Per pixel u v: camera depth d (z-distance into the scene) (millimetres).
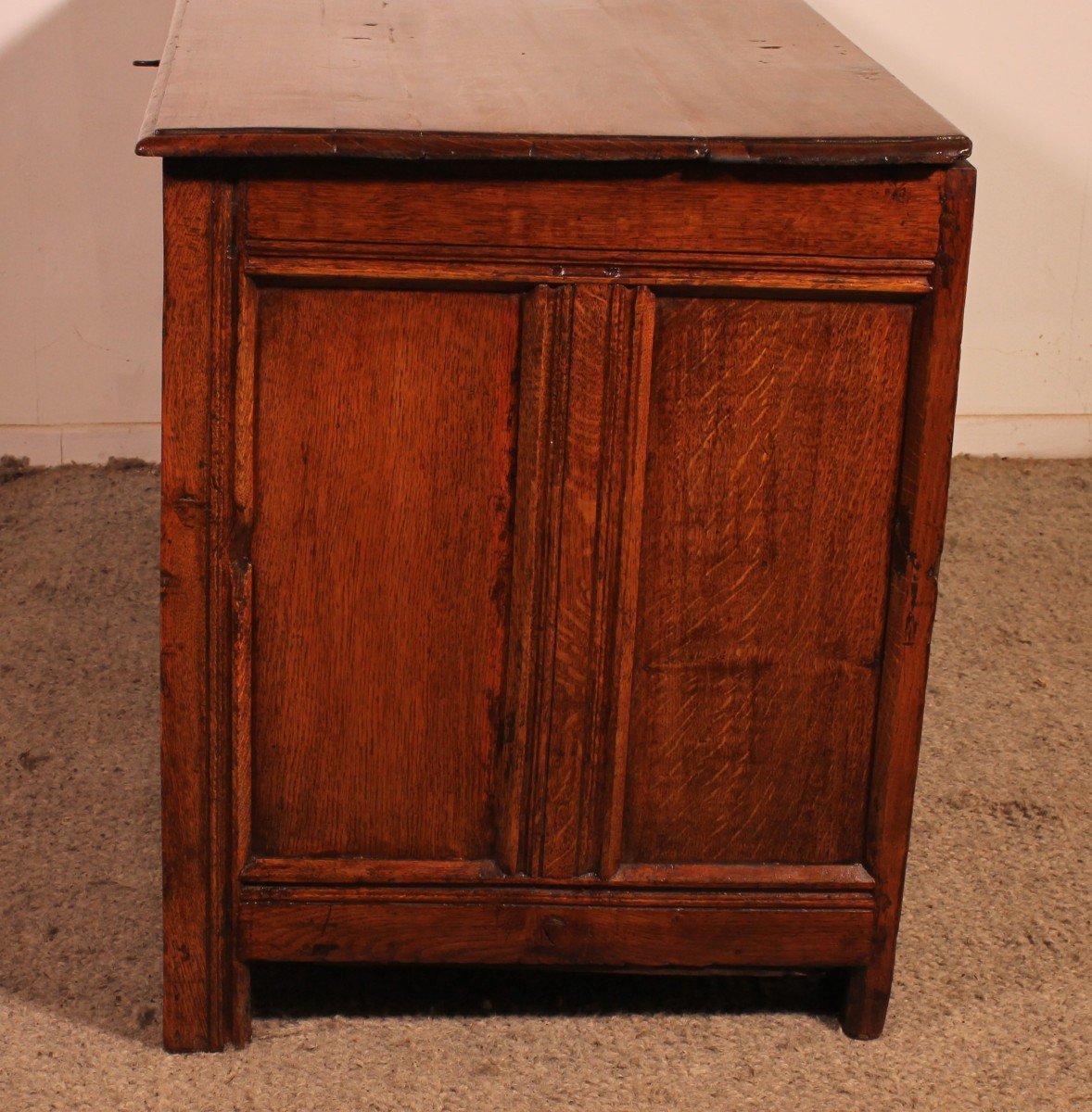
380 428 1576
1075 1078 1759
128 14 3002
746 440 1606
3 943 1911
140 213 3131
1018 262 3357
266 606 1619
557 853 1715
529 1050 1768
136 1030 1779
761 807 1731
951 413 1592
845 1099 1709
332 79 1666
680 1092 1709
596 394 1569
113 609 2771
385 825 1706
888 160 1495
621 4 2146
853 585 1662
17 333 3182
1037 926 2039
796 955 1770
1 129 3033
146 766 2311
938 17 3195
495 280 1529
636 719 1688
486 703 1671
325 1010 1821
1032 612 2922
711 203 1519
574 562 1620
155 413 3295
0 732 2379
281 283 1525
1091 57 3230
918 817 2283
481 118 1531
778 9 2164
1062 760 2453
